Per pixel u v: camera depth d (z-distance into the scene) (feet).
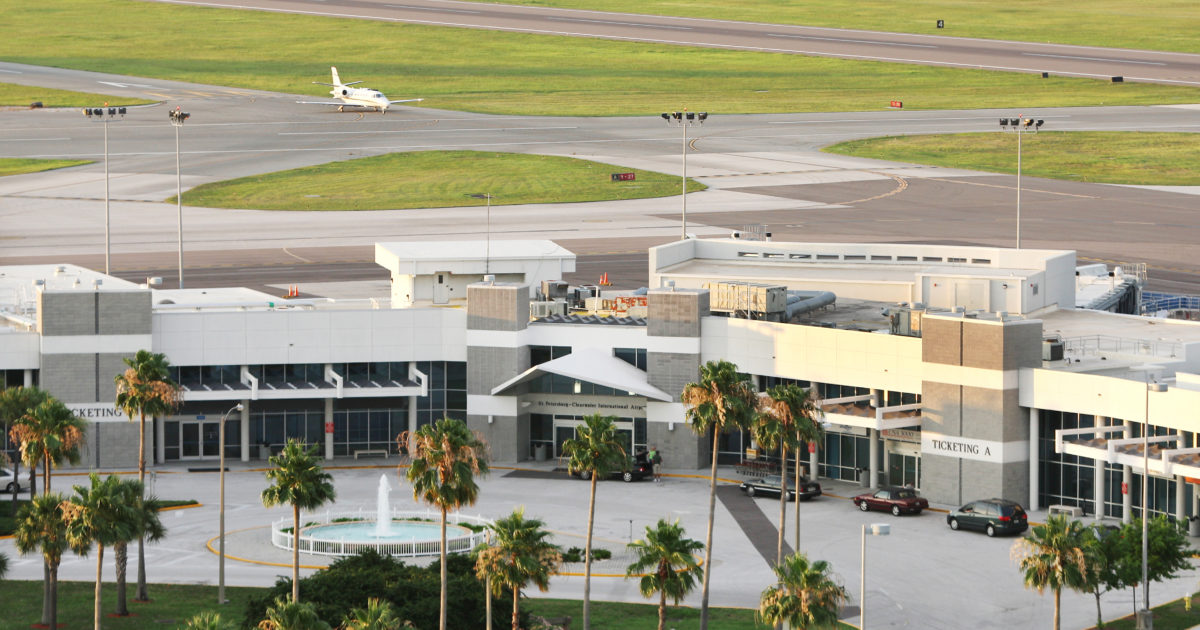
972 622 643.04
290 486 580.71
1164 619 640.99
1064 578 567.18
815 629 534.37
